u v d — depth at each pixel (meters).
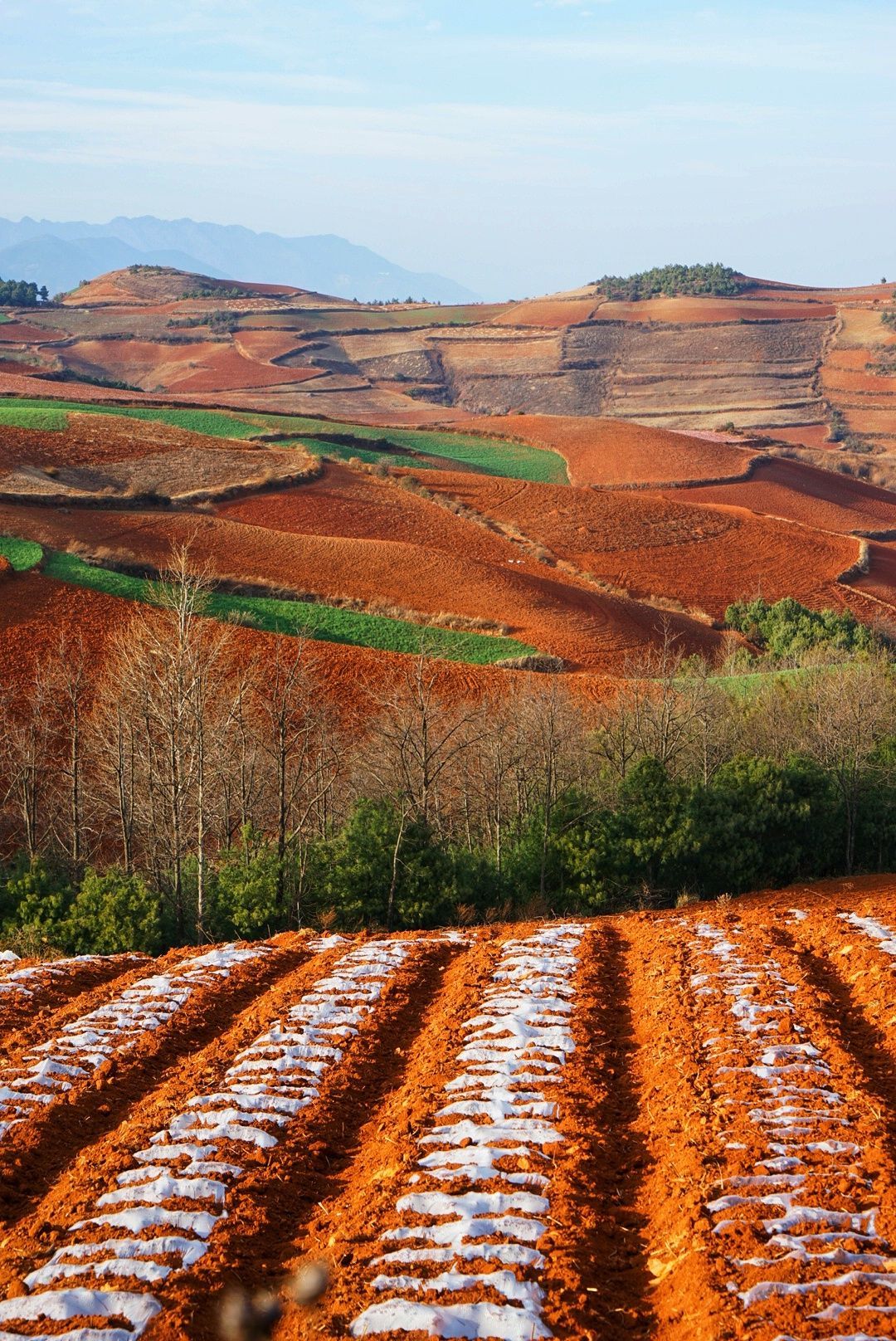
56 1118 12.84
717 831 33.69
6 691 48.25
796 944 20.02
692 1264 8.42
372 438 132.38
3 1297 8.86
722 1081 12.39
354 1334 7.87
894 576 105.69
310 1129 12.20
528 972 18.28
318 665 56.66
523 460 141.00
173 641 32.94
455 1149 11.12
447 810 37.88
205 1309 8.47
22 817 41.28
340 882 28.97
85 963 21.25
